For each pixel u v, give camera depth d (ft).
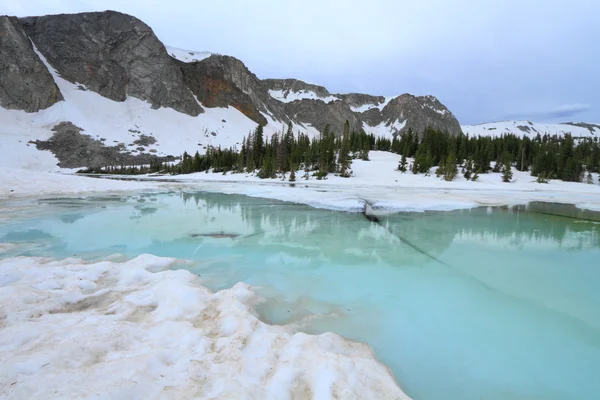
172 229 38.01
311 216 48.96
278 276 22.99
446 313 17.94
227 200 69.21
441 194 81.51
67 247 28.63
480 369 13.16
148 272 20.12
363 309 18.19
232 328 13.16
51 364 9.31
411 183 134.21
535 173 159.74
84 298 15.93
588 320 17.29
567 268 25.76
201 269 23.73
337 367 10.48
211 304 15.90
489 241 34.71
